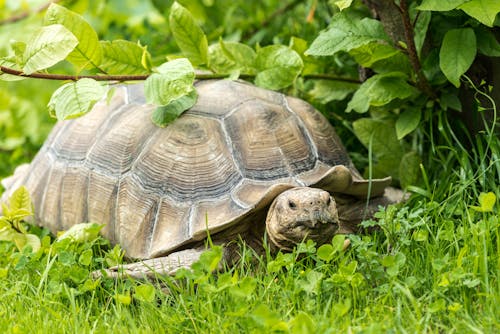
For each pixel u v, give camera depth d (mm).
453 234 3684
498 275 3279
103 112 4762
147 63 4363
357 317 3217
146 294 3400
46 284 3689
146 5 7949
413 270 3549
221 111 4363
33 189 4926
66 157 4746
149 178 4211
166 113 4324
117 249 3936
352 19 4402
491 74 4406
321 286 3354
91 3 6516
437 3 3852
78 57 4219
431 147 4727
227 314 3076
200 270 3443
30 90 8484
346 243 3674
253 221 4094
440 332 3080
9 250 4402
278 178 4113
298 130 4387
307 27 6059
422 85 4461
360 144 5383
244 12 6766
